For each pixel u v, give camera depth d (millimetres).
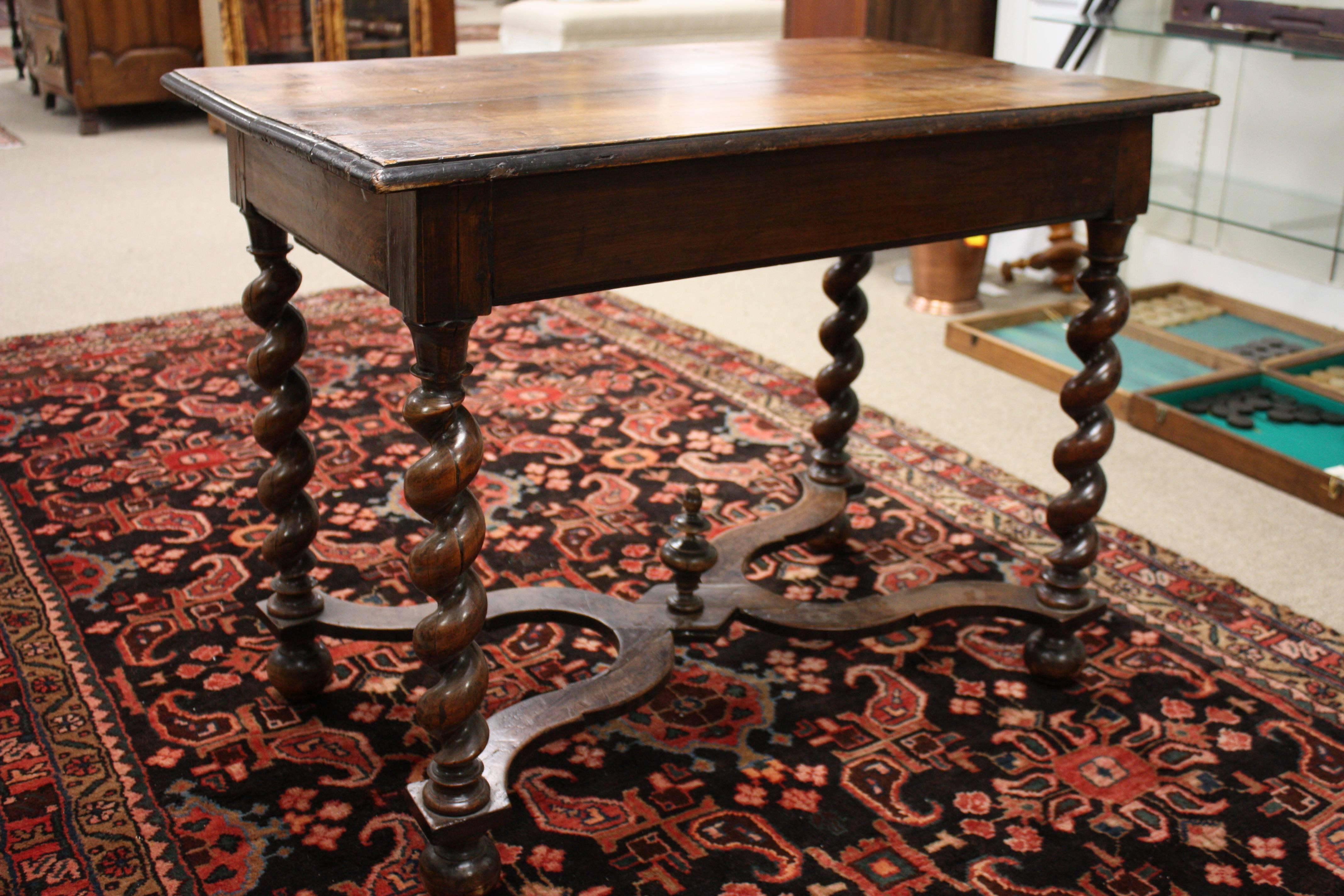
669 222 1524
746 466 3082
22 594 2426
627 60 2145
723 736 2066
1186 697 2195
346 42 7023
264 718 2082
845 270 2453
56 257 4633
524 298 1452
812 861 1775
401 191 1271
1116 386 2086
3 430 3168
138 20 6707
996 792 1938
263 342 1924
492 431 3242
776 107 1675
